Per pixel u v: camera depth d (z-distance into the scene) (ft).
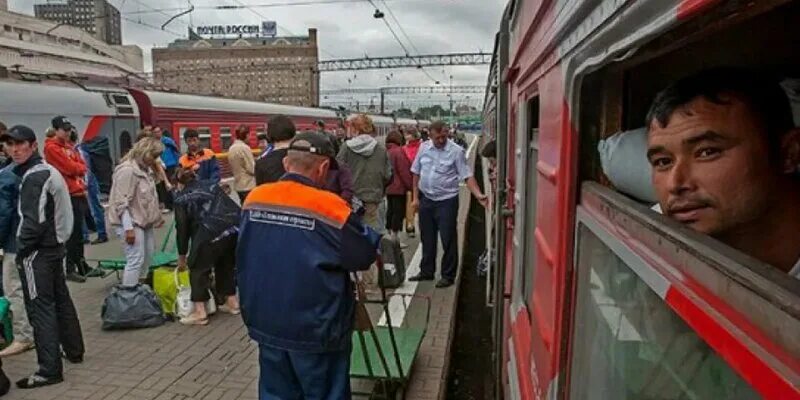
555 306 5.25
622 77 4.70
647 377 3.10
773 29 4.18
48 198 14.71
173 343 18.06
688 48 4.51
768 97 3.53
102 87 49.52
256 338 10.53
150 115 53.21
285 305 10.01
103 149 42.93
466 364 18.56
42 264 14.83
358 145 21.77
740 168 3.41
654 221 3.01
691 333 2.59
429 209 23.66
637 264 3.13
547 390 5.61
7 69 41.98
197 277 19.35
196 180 19.92
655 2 2.60
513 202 11.59
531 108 8.95
